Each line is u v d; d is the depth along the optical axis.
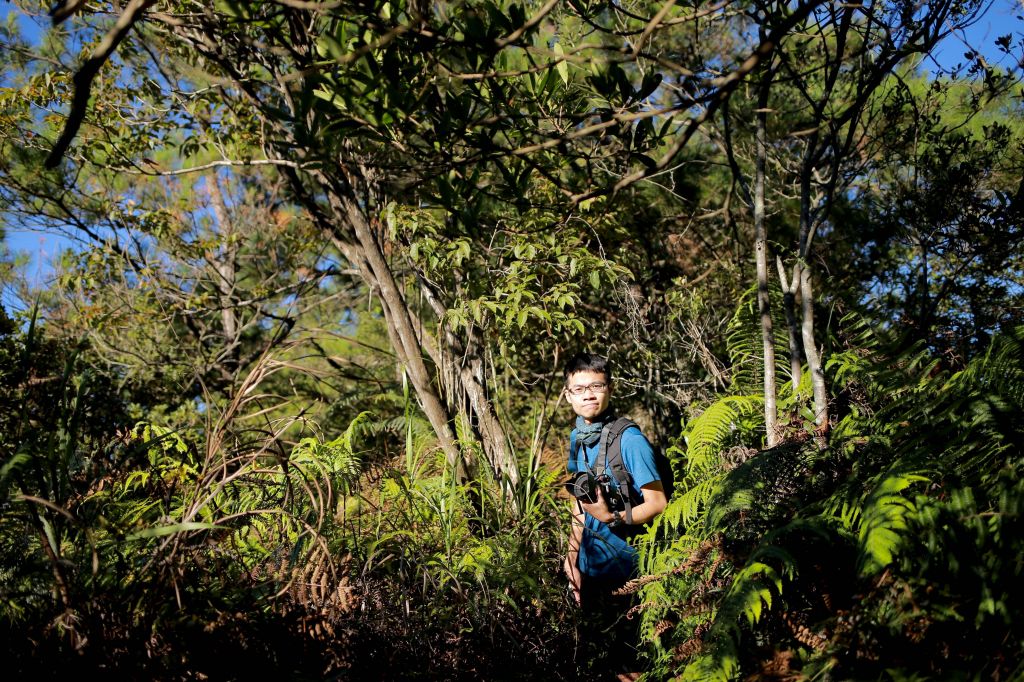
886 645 1.92
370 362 8.42
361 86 1.75
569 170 4.66
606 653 2.97
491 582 2.94
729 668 2.09
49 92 5.66
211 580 2.42
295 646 2.32
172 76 5.27
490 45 1.62
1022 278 3.88
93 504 2.56
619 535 3.21
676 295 5.40
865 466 2.37
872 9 2.44
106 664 2.00
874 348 2.93
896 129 4.37
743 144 5.41
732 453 3.33
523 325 4.26
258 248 9.61
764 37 2.37
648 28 1.54
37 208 7.20
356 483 3.38
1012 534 1.87
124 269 8.28
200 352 8.16
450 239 4.36
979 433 2.04
